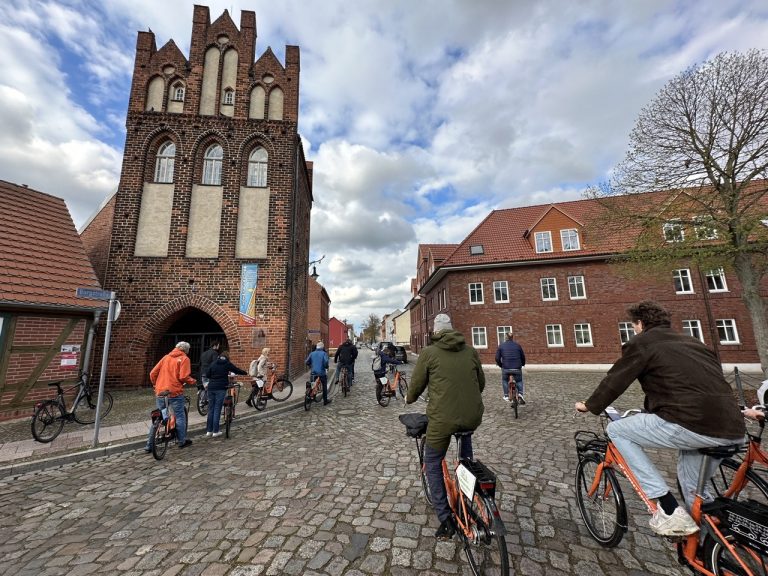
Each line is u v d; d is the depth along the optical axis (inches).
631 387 413.7
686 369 86.6
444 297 889.5
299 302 626.5
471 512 94.2
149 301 451.5
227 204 485.1
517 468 176.2
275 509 138.0
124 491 160.2
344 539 115.4
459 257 840.9
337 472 176.4
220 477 173.9
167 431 214.8
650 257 426.3
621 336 722.2
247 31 527.8
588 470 118.1
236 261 474.0
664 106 406.6
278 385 370.0
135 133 484.7
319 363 365.1
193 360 502.0
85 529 127.0
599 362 722.8
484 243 864.3
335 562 103.2
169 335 499.5
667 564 99.3
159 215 474.0
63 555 110.7
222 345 510.6
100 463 200.5
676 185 405.4
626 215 438.9
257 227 489.7
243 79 517.0
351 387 511.5
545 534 116.0
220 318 459.5
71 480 176.1
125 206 467.5
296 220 557.6
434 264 1035.3
